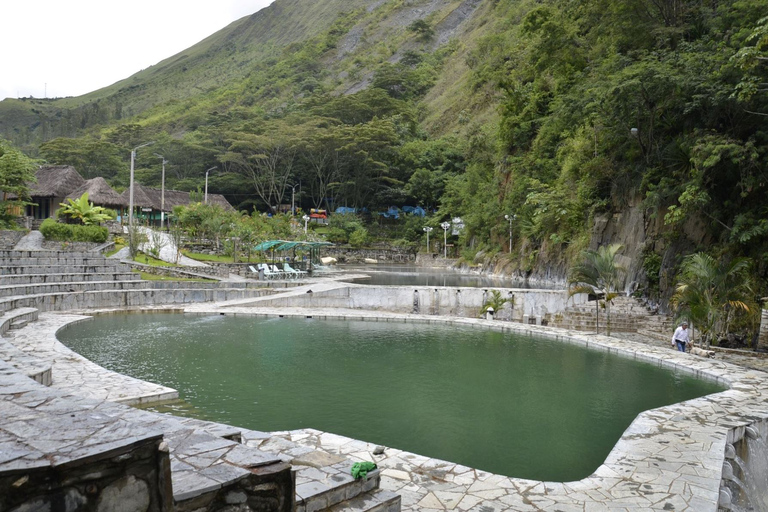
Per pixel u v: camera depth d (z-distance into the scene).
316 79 154.00
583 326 21.84
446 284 37.00
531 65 48.12
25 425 3.30
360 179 82.94
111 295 22.48
